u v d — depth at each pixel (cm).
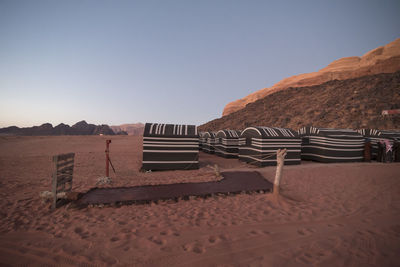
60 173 568
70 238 380
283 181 822
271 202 594
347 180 832
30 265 301
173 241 366
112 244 357
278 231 409
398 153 1333
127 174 962
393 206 556
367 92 4362
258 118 5891
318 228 423
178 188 696
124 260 310
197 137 1084
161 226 430
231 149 1619
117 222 451
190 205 566
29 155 1628
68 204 556
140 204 572
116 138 3669
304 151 1476
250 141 1277
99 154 1755
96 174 962
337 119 3806
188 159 1077
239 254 325
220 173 937
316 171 982
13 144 2442
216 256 319
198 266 294
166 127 1098
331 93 5250
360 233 399
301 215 496
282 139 1184
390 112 3238
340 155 1334
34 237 386
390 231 406
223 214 500
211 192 650
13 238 382
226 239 374
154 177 887
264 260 309
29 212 509
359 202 589
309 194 669
